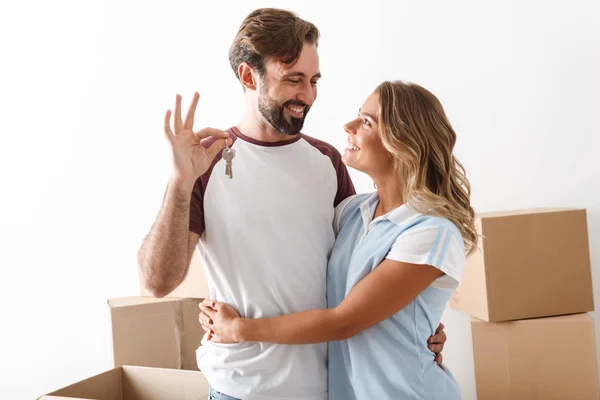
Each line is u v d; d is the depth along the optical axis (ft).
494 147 10.36
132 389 8.20
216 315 5.70
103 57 11.98
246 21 5.74
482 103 10.36
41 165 12.33
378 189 5.95
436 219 5.44
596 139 9.94
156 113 11.75
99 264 12.09
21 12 12.34
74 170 12.17
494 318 8.57
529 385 8.62
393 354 5.52
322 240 5.92
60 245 12.26
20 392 12.46
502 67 10.25
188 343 9.55
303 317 5.40
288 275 5.66
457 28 10.39
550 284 8.66
